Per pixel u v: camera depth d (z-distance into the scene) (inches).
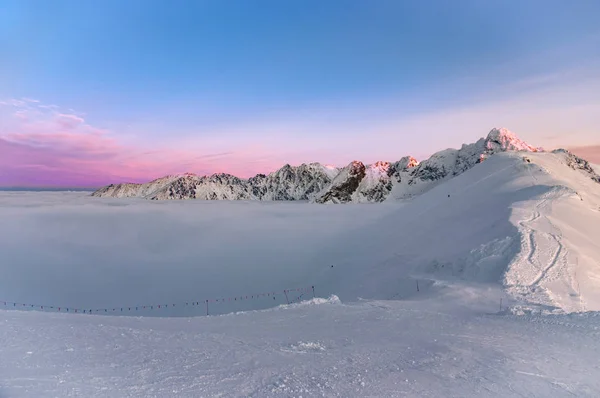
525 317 491.5
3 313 435.8
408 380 249.6
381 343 368.8
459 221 1454.2
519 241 978.7
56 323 384.2
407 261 1299.2
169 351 305.6
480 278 905.5
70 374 219.0
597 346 337.4
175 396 200.7
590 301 715.4
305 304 686.5
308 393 218.4
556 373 266.4
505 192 1572.3
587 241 1033.5
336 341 379.2
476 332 404.8
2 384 189.6
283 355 314.8
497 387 238.5
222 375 246.7
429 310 644.1
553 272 826.2
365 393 222.4
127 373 233.5
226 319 530.3
